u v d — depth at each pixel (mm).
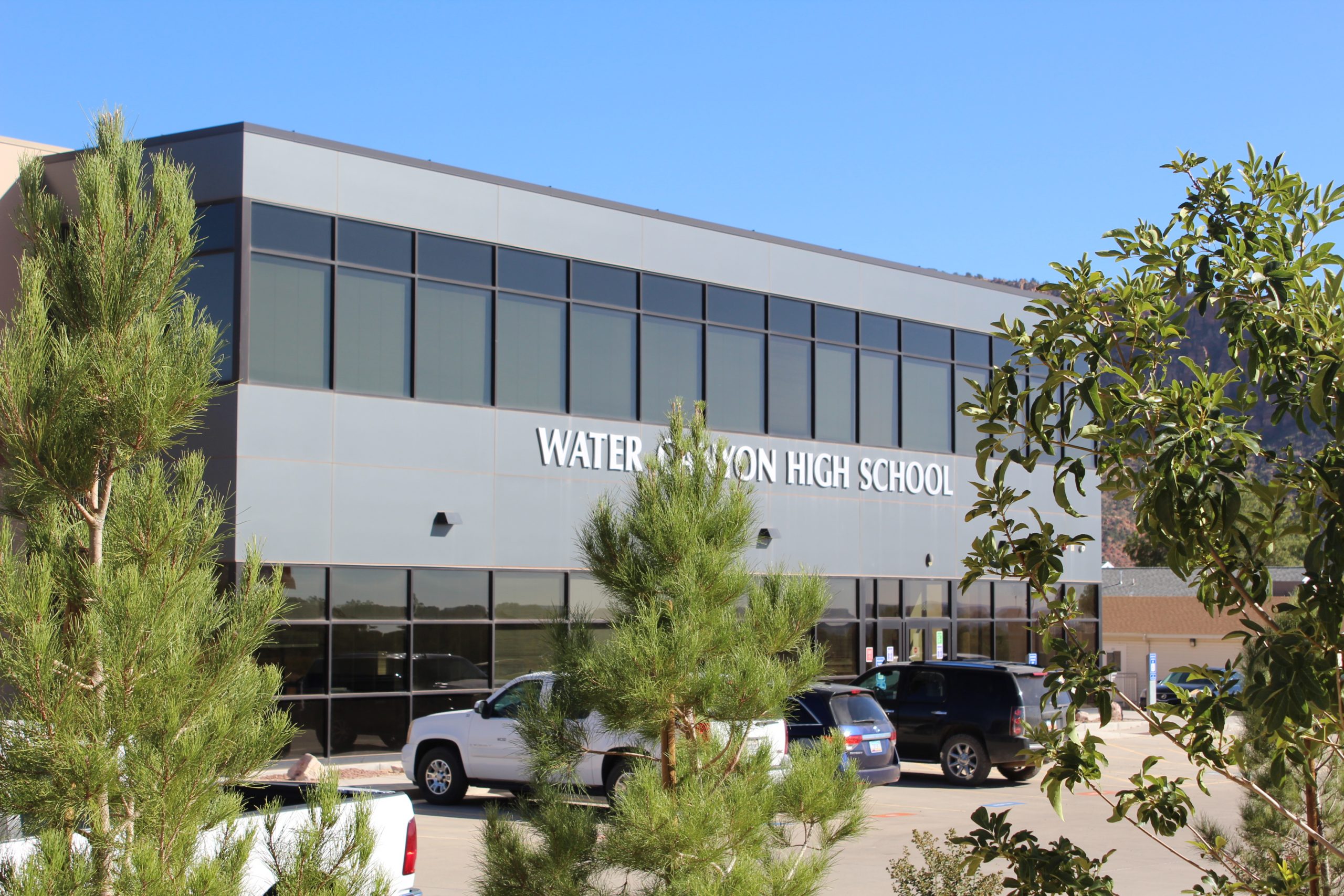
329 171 20625
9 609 5074
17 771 5105
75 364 5496
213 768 5473
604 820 7402
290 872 5812
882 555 27984
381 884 6070
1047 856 4500
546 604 22594
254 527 19328
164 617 5297
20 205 6180
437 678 21172
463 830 14844
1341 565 3520
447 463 21547
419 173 21625
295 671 19656
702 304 25344
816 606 8016
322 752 19766
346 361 20625
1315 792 4793
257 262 19781
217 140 19844
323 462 20172
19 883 4953
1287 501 4207
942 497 29188
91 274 5746
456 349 21891
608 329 23922
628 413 24031
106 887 5219
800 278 26984
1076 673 4520
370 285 21000
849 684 20984
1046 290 4719
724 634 7480
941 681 20109
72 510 5848
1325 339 3941
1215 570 4117
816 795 7477
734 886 6785
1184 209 4664
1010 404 4605
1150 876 12156
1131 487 4207
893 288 28672
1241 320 4117
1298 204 4547
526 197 22922
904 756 20219
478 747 16703
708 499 8172
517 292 22719
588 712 7648
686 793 6996
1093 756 4414
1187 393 3977
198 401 5902
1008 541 4672
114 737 5203
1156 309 4473
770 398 26312
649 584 7703
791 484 26453
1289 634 3686
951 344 29750
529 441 22562
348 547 20328
